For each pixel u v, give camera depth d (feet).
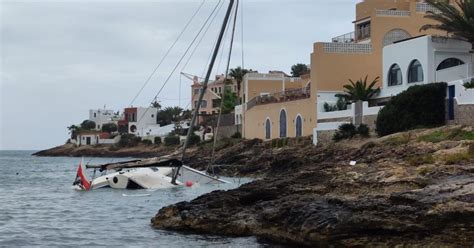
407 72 201.87
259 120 281.95
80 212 123.44
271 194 93.25
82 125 647.15
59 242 87.40
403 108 176.14
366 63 235.81
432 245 64.69
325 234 71.77
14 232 97.14
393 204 70.54
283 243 79.46
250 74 321.73
